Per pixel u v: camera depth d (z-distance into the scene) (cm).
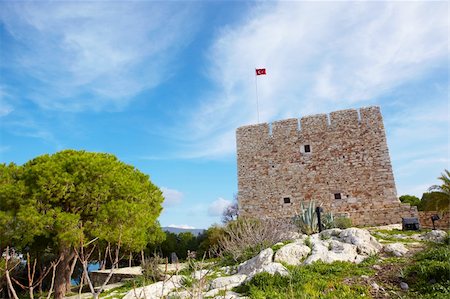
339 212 2639
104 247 1831
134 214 1683
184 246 3039
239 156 3077
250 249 1523
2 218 1474
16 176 1756
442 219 2383
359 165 2708
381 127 2738
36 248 1852
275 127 3033
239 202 2948
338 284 878
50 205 1552
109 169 1742
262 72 3262
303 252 1184
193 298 502
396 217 2478
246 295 905
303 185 2805
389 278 897
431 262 912
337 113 2891
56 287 1582
